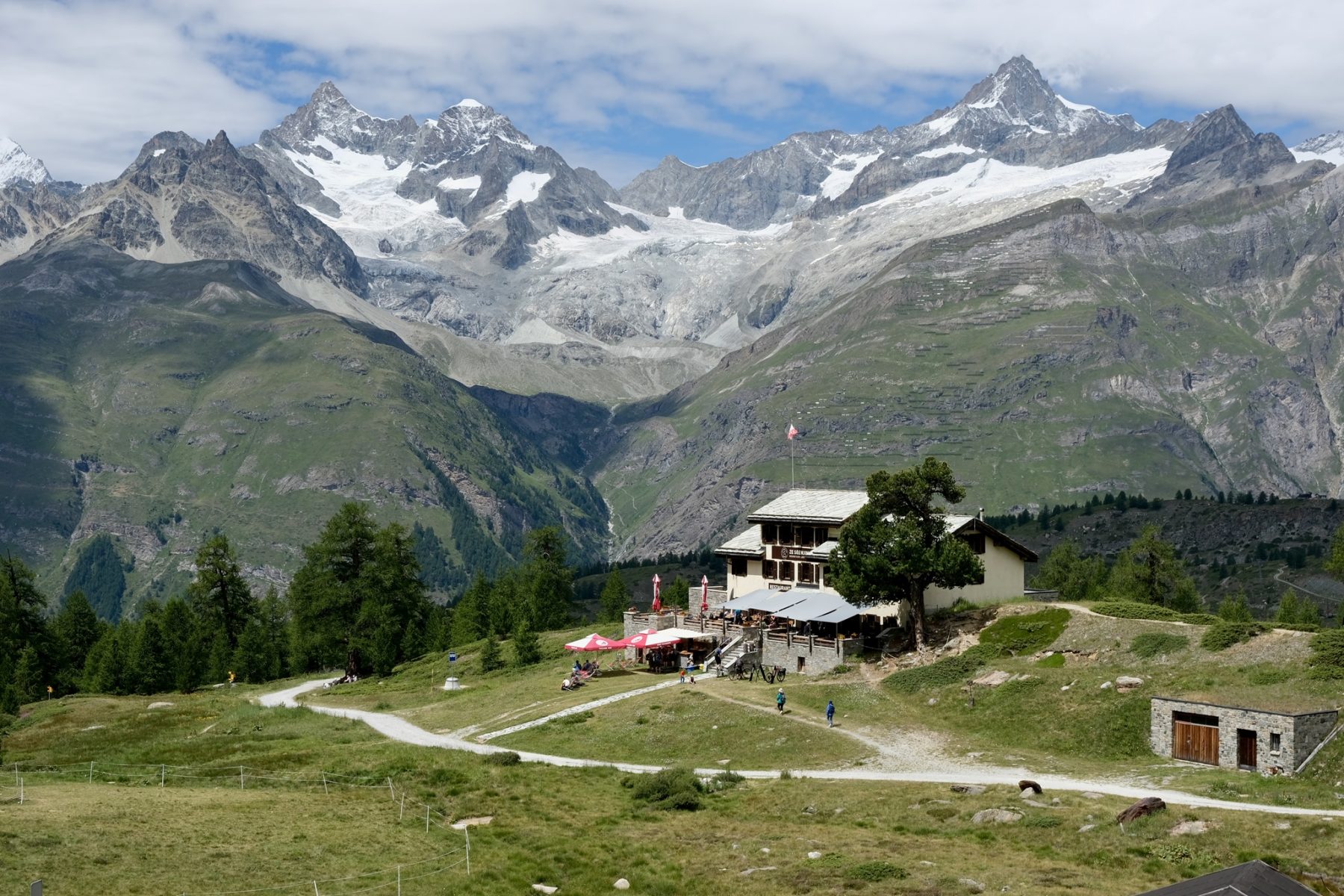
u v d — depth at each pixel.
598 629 153.12
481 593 188.50
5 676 152.00
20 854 49.78
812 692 94.62
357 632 152.50
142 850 52.34
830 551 111.38
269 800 66.06
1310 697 71.38
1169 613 92.38
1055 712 80.06
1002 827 57.91
